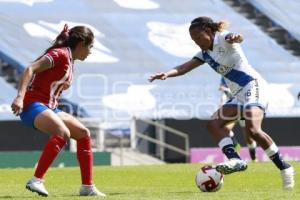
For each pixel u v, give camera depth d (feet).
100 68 214.90
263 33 239.71
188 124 196.24
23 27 218.79
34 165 171.63
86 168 67.77
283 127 201.67
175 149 189.16
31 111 65.41
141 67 219.00
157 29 232.73
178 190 77.20
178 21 236.22
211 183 71.36
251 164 127.95
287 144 201.67
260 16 245.45
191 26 71.87
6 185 90.48
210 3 244.83
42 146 188.34
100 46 222.28
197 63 74.49
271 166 120.88
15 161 170.09
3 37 213.66
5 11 223.30
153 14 237.25
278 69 228.63
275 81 223.71
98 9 233.14
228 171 70.08
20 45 212.02
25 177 110.73
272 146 71.82
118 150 190.70
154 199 61.31
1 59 209.67
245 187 84.84
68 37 66.59
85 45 66.85
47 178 106.83
